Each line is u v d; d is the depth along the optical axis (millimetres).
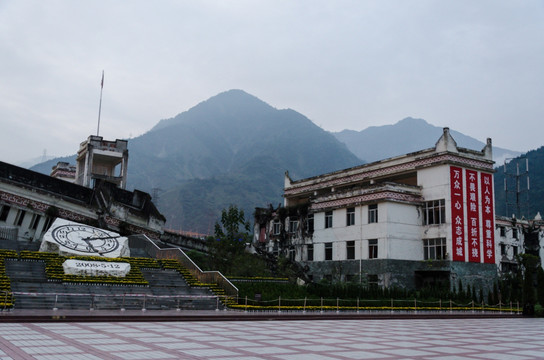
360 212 53938
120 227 53344
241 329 22891
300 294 41562
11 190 48062
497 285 51000
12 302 27672
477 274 50219
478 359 15727
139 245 49688
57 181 50875
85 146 70312
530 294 40562
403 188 51750
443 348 18203
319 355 15492
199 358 14117
